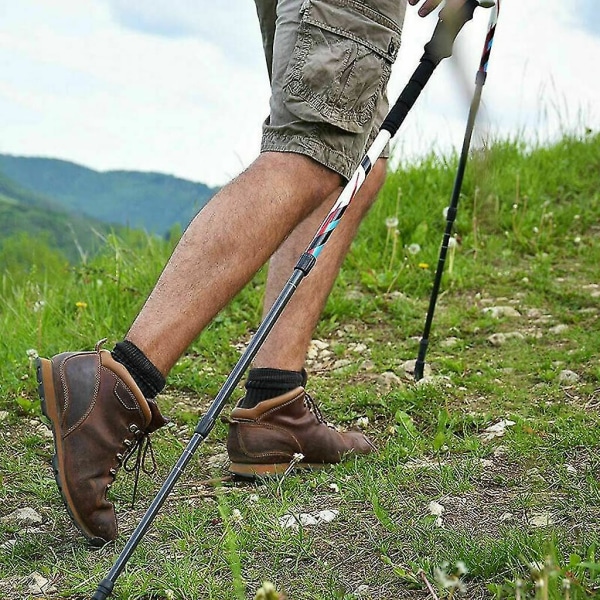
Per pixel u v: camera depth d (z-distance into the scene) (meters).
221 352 4.25
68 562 2.22
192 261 2.30
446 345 4.17
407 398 3.44
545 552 1.99
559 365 3.73
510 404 3.34
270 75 3.00
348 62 2.45
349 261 5.27
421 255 5.28
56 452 2.24
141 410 2.27
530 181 6.35
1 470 2.91
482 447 2.89
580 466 2.66
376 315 4.65
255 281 4.99
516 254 5.45
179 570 2.10
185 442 3.24
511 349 4.02
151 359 2.28
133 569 2.16
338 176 2.51
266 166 2.43
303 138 2.45
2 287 5.45
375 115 2.56
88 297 4.84
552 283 4.86
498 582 1.98
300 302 2.85
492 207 5.73
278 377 2.81
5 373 3.83
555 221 5.82
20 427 3.37
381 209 5.79
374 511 2.39
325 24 2.45
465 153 3.56
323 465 2.86
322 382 3.82
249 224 2.35
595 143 7.04
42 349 4.18
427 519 2.33
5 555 2.28
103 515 2.28
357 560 2.18
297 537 2.28
